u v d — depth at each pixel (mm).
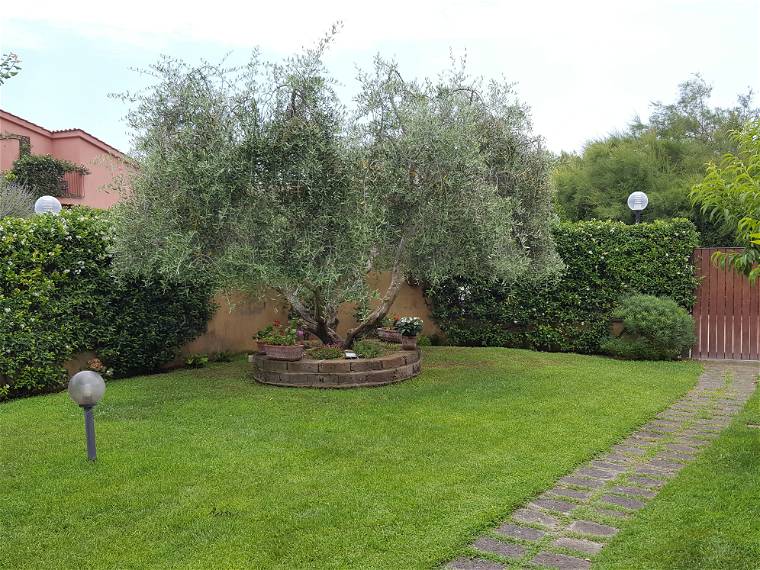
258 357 7793
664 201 19297
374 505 3715
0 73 5457
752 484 4004
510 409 6168
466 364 9047
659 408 6305
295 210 6410
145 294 8344
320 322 8109
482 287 11211
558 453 4738
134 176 6910
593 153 22125
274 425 5570
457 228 7117
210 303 9305
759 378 8250
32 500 3818
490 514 3580
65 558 3094
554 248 9664
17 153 18891
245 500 3799
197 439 5121
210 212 6348
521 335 11266
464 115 7078
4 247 6906
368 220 6504
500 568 2990
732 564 2957
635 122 24234
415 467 4414
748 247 4887
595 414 5980
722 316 10336
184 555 3115
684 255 10273
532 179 8461
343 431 5375
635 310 9742
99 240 7801
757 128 4691
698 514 3559
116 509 3688
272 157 6281
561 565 3008
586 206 21328
